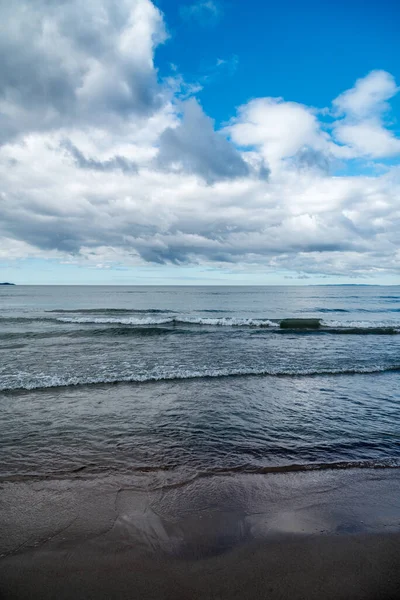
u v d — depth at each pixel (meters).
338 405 7.49
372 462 4.92
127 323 25.25
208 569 2.84
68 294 85.12
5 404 7.30
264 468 4.71
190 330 21.28
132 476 4.44
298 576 2.77
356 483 4.32
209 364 11.50
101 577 2.73
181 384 9.03
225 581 2.71
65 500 3.85
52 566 2.83
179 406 7.32
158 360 12.12
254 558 2.97
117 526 3.40
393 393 8.41
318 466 4.78
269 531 3.35
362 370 10.65
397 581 2.73
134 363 11.59
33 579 2.69
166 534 3.29
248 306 48.41
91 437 5.69
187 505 3.79
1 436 5.67
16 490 4.04
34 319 26.05
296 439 5.72
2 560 2.88
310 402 7.68
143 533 3.30
